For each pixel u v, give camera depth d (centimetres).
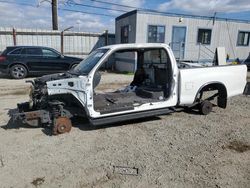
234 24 1870
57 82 466
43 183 317
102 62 484
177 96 563
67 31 1792
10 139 457
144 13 1546
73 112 498
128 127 526
